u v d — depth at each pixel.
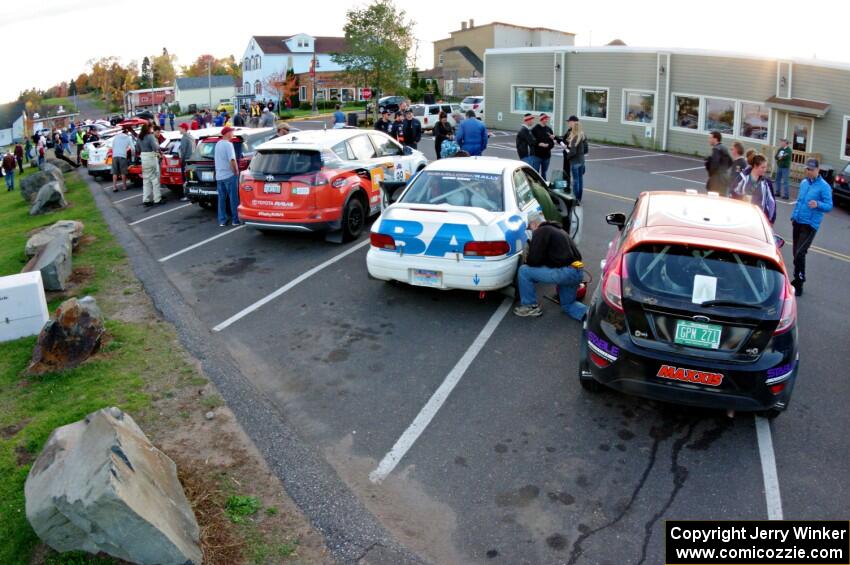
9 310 6.87
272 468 4.64
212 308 7.84
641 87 27.88
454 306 7.74
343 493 4.38
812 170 8.07
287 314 7.60
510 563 3.85
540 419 5.34
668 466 4.72
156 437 4.97
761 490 4.46
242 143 13.35
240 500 4.26
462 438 5.07
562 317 7.40
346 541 3.95
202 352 6.48
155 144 14.83
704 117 25.42
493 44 64.06
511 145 27.27
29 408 5.42
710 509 4.29
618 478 4.59
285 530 4.03
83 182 20.86
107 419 3.96
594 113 30.58
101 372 6.03
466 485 4.53
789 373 4.77
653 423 5.28
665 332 4.87
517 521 4.18
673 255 5.05
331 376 6.09
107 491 3.41
